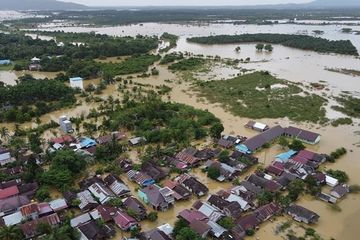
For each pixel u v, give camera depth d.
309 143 102.56
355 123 117.56
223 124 116.62
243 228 64.69
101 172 85.25
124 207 71.75
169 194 74.06
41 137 105.69
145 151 95.50
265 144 99.62
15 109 124.25
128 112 119.50
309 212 68.25
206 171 86.44
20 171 83.50
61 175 77.88
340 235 64.56
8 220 65.25
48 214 68.44
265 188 77.38
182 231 60.34
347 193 77.75
